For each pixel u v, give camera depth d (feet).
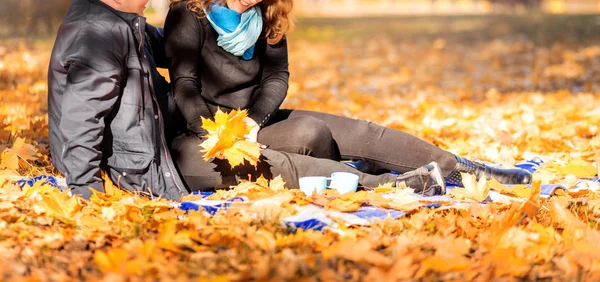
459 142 22.33
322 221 12.09
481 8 204.44
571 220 11.98
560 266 10.38
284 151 15.08
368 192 14.11
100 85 13.21
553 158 19.63
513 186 14.93
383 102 35.37
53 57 13.65
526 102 33.83
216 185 14.85
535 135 22.91
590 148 20.95
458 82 44.47
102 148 13.97
